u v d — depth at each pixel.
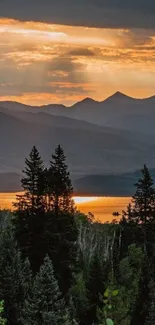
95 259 115.88
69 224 115.31
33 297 85.38
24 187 115.50
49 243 112.56
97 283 112.88
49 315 82.38
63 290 113.25
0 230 121.31
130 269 126.69
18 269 96.50
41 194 115.12
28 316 84.50
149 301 117.56
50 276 85.44
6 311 92.94
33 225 112.75
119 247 146.75
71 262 114.12
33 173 115.50
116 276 123.44
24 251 111.81
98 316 99.81
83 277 127.00
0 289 93.81
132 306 120.81
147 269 131.12
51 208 115.56
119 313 100.44
